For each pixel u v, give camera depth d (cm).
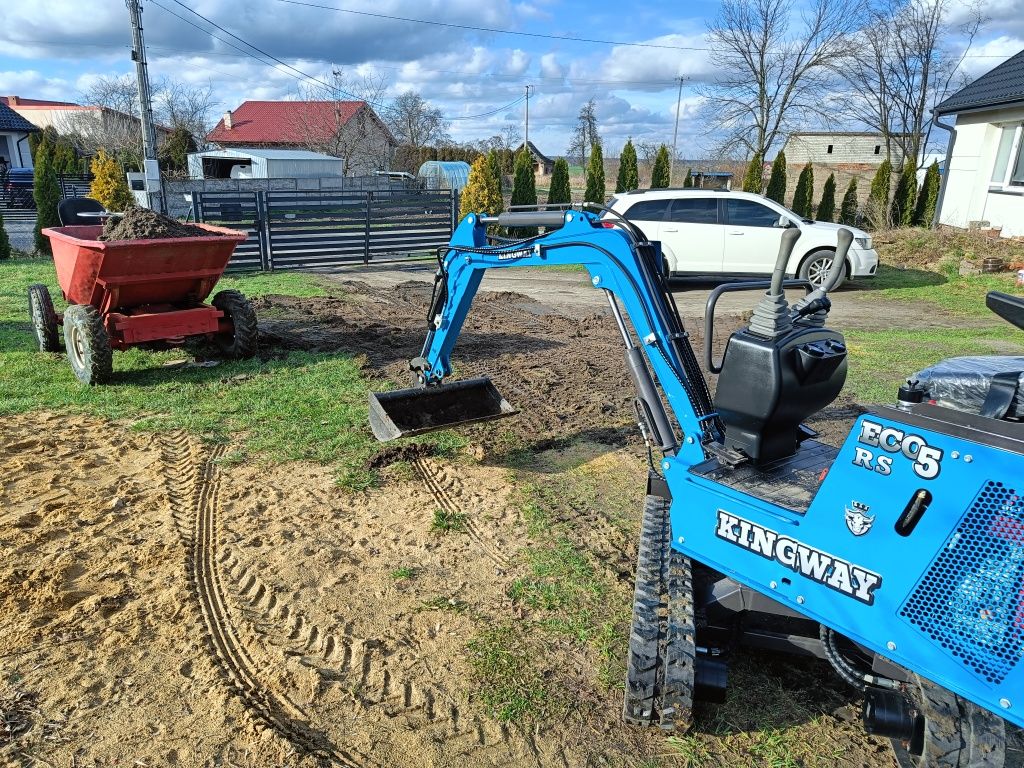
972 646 236
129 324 727
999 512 228
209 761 286
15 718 303
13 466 536
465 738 303
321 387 731
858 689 331
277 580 409
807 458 336
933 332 1019
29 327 977
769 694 334
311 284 1397
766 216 1333
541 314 1157
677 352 354
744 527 297
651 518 376
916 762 280
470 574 421
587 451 604
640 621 307
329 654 351
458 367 828
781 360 300
